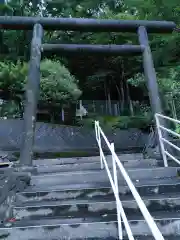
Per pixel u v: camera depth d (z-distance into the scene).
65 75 13.79
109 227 3.04
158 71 13.20
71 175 4.84
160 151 6.07
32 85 7.21
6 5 16.48
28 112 6.85
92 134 14.80
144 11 14.79
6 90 13.23
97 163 5.79
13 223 3.23
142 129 14.93
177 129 9.93
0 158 8.79
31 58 7.60
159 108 7.28
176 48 13.95
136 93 19.64
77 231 3.04
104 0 18.42
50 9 19.55
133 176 4.77
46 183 4.79
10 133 12.10
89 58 16.55
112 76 18.95
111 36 16.08
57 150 12.73
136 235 2.99
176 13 13.62
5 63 14.28
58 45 8.12
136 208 3.48
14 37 17.19
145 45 8.33
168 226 3.02
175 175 4.79
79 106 18.86
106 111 20.02
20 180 4.54
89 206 3.58
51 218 3.43
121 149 13.07
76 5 19.02
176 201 3.54
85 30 8.68
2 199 3.39
